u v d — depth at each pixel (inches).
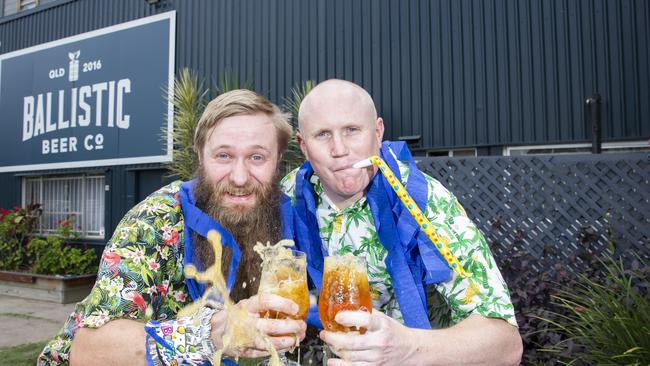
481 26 203.9
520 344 48.1
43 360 49.4
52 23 326.6
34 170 328.8
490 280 49.1
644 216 124.4
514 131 196.9
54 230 319.9
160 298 47.8
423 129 212.5
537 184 134.6
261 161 51.4
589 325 93.2
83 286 256.5
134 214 48.1
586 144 188.7
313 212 56.6
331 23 235.8
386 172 47.2
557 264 115.7
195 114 226.1
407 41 217.6
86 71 308.2
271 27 252.2
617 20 184.4
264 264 41.8
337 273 40.9
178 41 278.4
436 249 50.9
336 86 51.9
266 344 40.3
